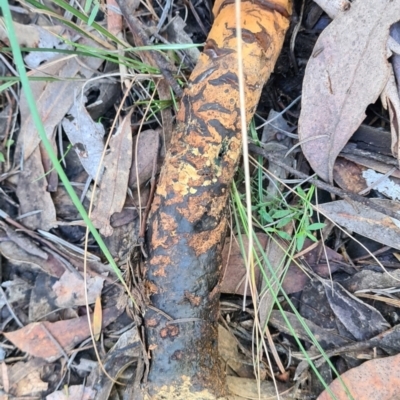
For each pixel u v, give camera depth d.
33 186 0.31
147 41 0.27
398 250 0.28
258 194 0.29
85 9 0.27
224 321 0.29
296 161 0.29
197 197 0.23
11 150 0.32
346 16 0.25
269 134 0.30
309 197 0.28
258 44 0.23
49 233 0.31
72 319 0.30
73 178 0.31
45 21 0.31
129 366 0.30
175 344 0.23
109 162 0.30
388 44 0.25
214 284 0.24
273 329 0.30
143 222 0.25
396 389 0.26
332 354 0.28
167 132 0.29
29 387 0.30
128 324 0.30
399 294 0.28
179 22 0.30
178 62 0.30
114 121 0.28
